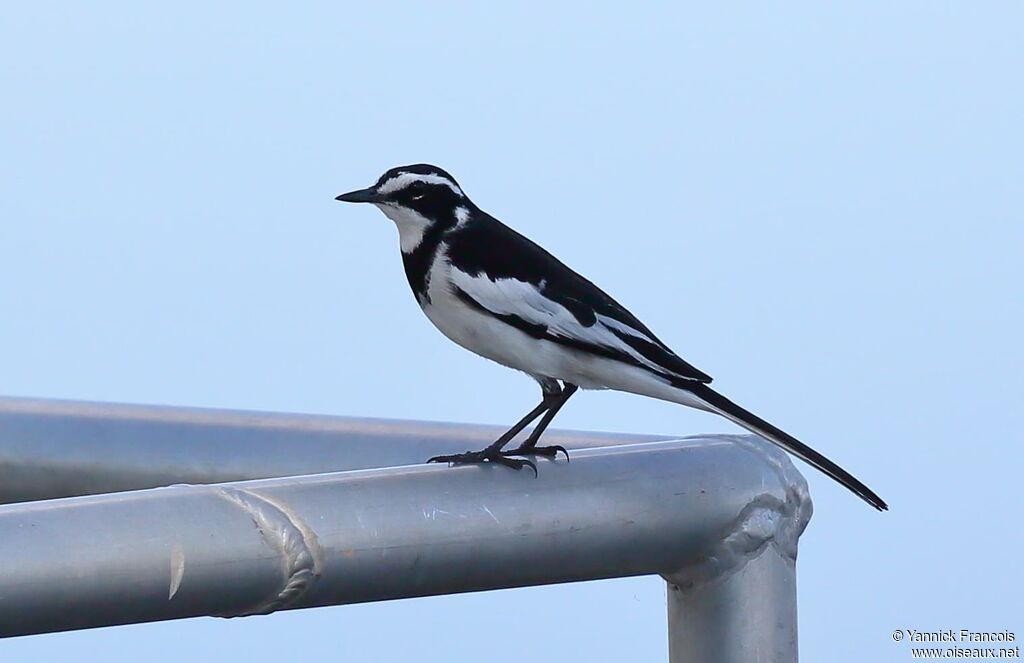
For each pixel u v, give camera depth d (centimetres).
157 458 659
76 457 683
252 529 475
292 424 669
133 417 678
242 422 672
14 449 683
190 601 468
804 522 596
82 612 447
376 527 497
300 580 484
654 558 566
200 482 667
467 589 533
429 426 681
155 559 455
